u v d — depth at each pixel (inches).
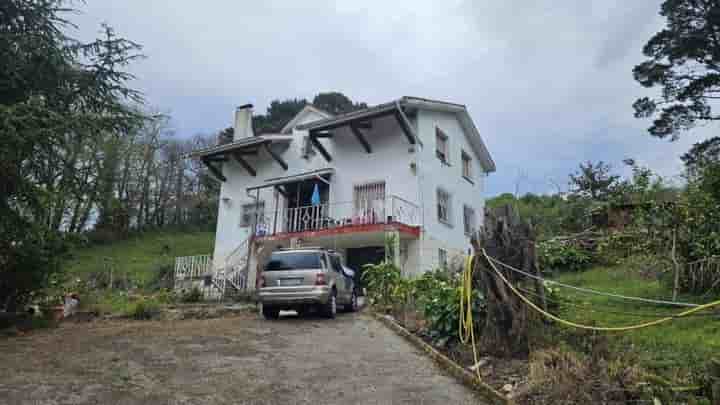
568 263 553.9
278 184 812.6
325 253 481.4
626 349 214.8
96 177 509.7
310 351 306.2
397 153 733.9
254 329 396.2
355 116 716.0
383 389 223.3
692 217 337.7
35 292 460.4
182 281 799.7
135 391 218.2
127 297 644.7
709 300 297.3
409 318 379.6
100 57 439.2
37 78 417.4
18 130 354.6
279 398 210.8
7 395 207.0
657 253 366.9
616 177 779.4
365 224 659.4
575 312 294.4
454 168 822.5
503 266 252.4
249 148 873.5
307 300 441.4
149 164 1793.8
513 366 227.0
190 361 278.8
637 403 165.6
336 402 205.6
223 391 220.4
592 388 179.0
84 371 252.7
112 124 439.8
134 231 1688.0
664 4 989.2
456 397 210.7
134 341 343.6
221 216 922.7
